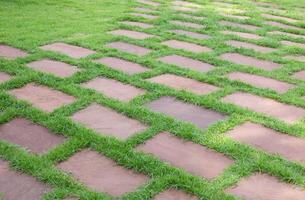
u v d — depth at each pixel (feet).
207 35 13.03
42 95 8.50
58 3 16.43
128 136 7.04
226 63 10.48
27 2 16.26
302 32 13.75
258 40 12.53
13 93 8.55
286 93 8.85
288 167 6.27
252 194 5.73
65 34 12.35
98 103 8.14
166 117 7.57
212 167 6.27
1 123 7.45
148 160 6.30
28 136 7.07
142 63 10.21
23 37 11.91
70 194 5.66
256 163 6.30
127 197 5.59
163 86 8.91
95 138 6.89
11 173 6.13
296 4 19.02
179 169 6.13
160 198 5.61
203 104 8.15
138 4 17.19
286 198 5.68
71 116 7.68
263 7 17.90
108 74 9.44
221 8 17.17
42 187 5.84
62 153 6.50
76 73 9.46
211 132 7.16
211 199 5.57
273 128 7.36
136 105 8.08
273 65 10.61
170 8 16.63
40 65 9.98
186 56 10.92
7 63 9.91
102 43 11.71
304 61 11.02
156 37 12.48
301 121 7.66
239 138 7.05
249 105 8.27
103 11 15.53
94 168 6.24
